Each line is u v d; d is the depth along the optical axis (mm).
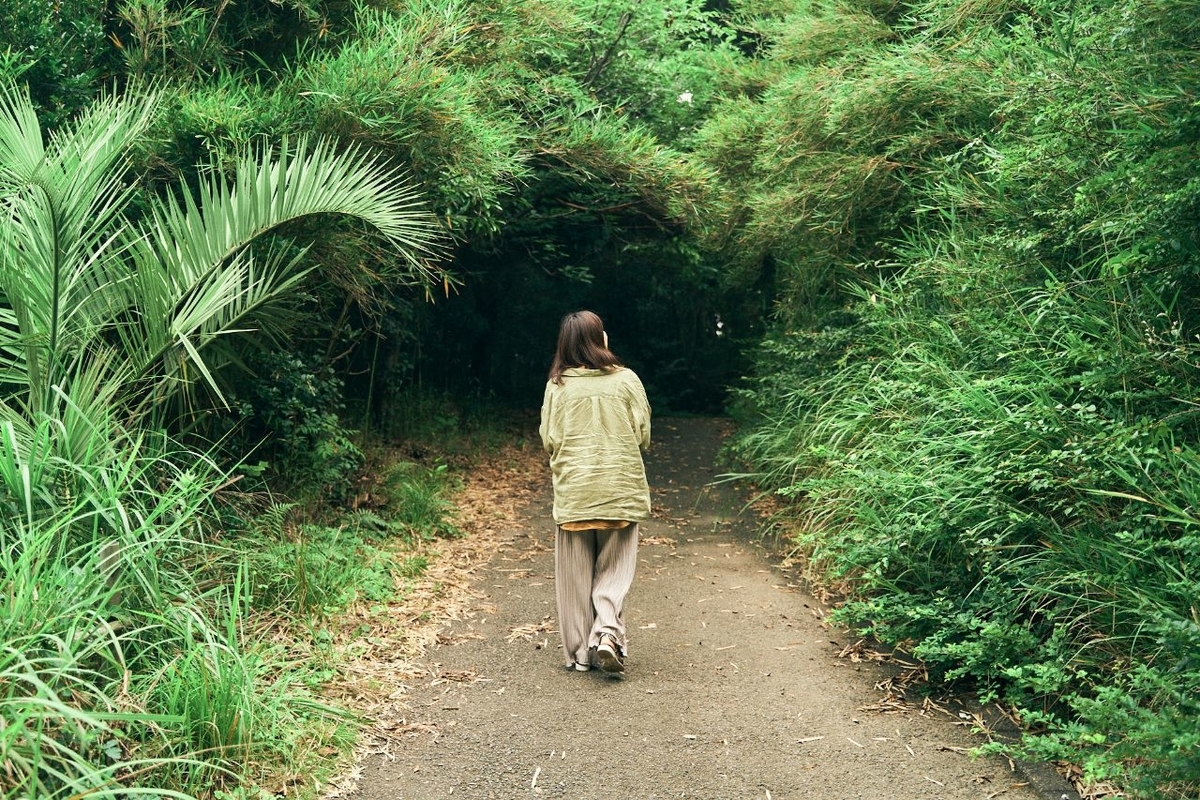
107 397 4227
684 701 4074
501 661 4590
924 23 7336
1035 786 3227
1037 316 4789
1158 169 3812
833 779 3346
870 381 6121
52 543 3541
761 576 6035
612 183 9852
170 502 3682
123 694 3135
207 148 5422
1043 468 4109
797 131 8094
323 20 6668
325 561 5234
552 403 4609
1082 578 3580
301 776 3271
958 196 6062
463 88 6133
